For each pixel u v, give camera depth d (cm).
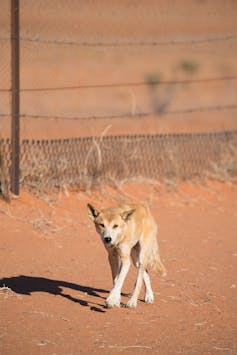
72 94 10556
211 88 13512
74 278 2870
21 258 3081
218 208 4422
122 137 4669
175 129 8088
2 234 3378
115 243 2473
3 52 4853
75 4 5984
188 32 11294
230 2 12188
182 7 12138
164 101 11300
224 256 3350
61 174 4244
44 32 5091
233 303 2653
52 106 8931
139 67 13875
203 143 5125
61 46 4697
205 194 4694
